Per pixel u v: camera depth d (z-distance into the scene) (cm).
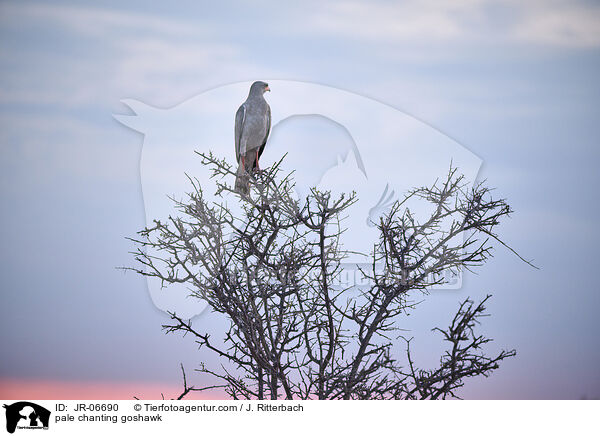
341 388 777
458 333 760
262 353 754
